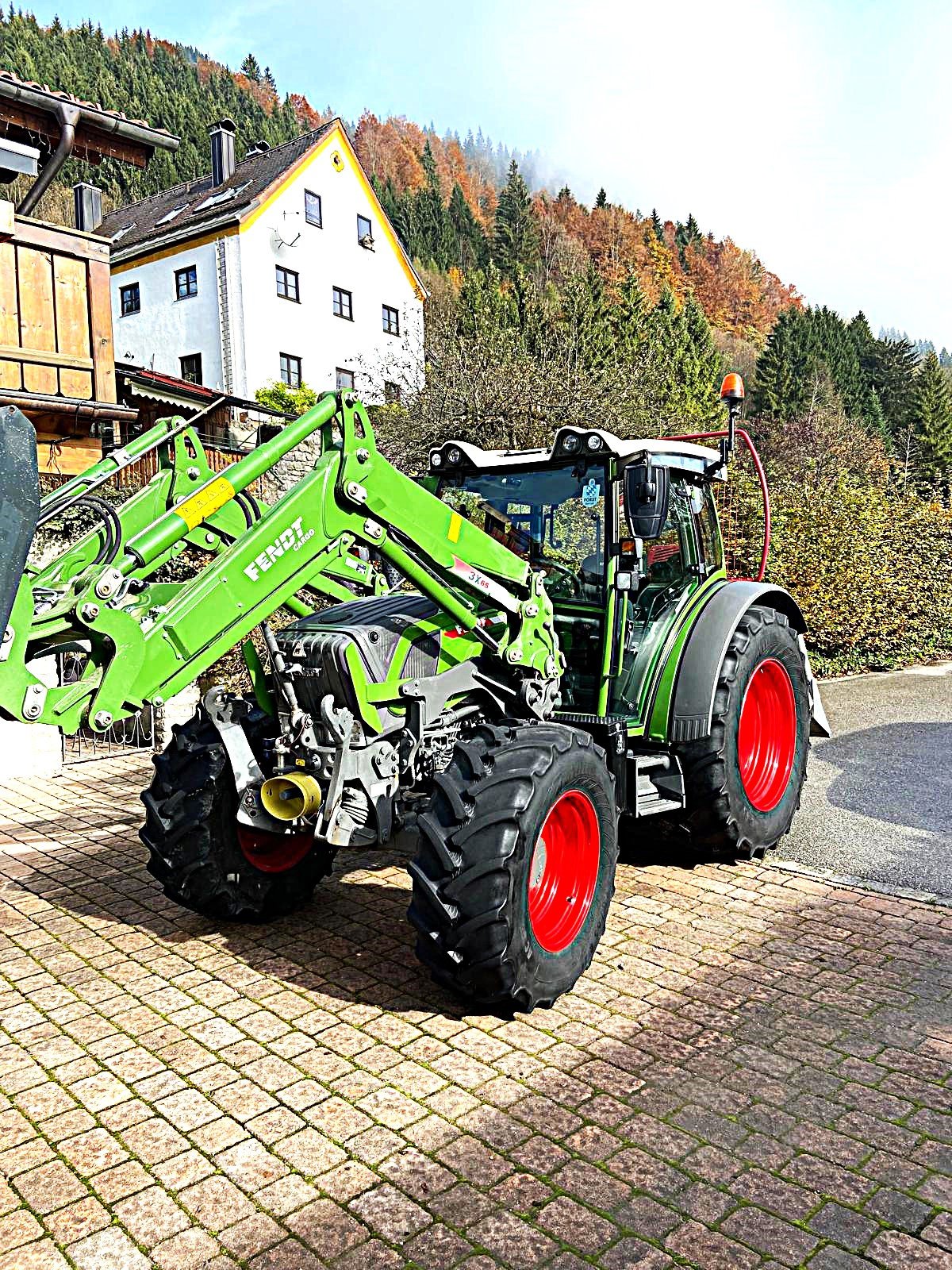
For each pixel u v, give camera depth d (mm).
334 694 3646
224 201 24547
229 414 16250
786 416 43750
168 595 3592
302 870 4258
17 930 4203
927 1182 2455
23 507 2559
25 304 7203
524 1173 2494
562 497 4527
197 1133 2688
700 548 5238
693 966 3738
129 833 5672
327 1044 3184
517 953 3123
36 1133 2705
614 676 4383
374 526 3559
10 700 2678
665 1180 2467
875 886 4605
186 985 3639
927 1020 3295
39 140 9281
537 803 3189
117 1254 2232
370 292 26469
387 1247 2236
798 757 5309
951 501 14148
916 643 12680
